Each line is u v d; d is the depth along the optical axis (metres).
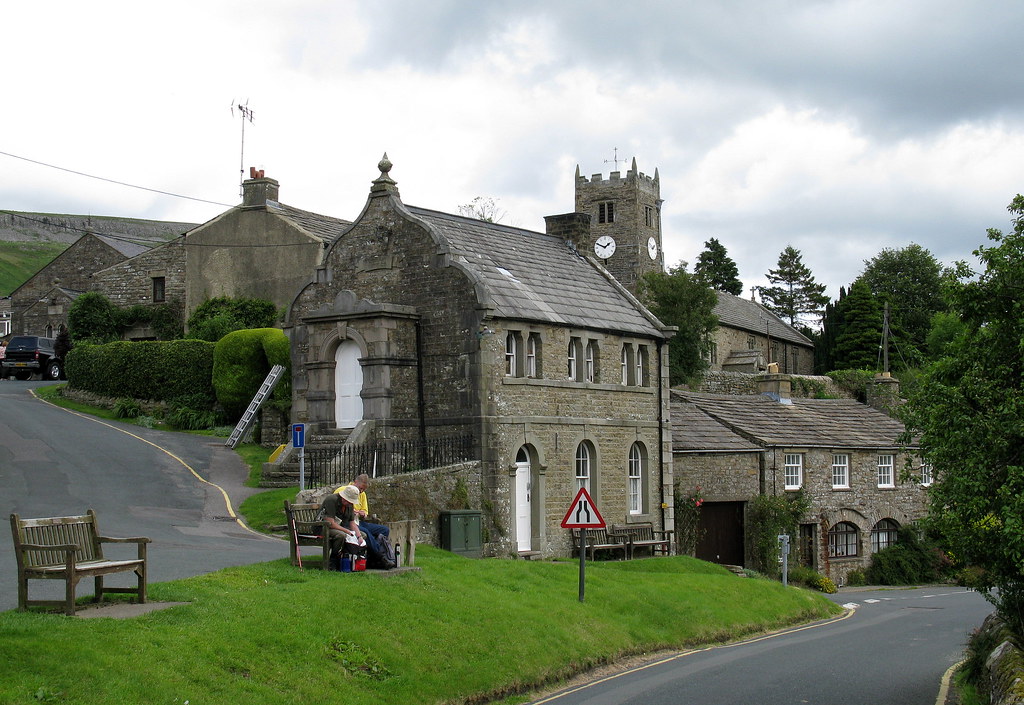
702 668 20.42
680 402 43.62
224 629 15.38
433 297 31.70
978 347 17.61
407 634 17.61
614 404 35.44
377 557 20.97
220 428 41.72
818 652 22.81
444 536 28.19
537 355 32.84
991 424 16.61
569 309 34.47
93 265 67.81
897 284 92.44
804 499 41.44
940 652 23.06
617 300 37.88
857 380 66.31
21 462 33.16
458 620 18.89
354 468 28.84
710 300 58.25
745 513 40.53
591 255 40.16
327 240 49.19
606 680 19.19
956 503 17.20
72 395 47.06
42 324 63.44
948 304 17.86
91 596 16.19
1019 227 17.44
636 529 35.38
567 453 33.34
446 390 31.28
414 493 27.69
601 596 23.64
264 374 42.19
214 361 42.94
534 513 32.09
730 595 27.42
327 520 20.03
